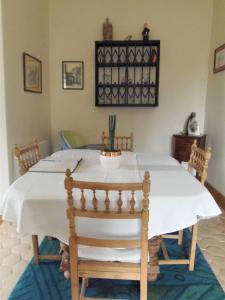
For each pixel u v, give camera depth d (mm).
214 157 3465
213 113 3531
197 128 3717
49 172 1724
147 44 3666
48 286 1709
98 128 4043
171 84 3881
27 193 1389
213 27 3604
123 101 3902
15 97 2773
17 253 2082
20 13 2859
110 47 3779
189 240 2307
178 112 3941
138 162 2045
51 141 4074
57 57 3902
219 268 1923
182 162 3682
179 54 3801
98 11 3766
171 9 3703
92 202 1246
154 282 1757
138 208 1301
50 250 2109
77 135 3855
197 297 1635
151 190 1412
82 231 1325
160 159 2160
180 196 1354
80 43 3850
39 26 3455
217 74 3406
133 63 3738
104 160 1801
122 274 1272
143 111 3967
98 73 3850
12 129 2709
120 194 1164
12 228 2469
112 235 1318
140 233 1300
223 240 2320
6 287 1707
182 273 1857
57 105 4020
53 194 1370
